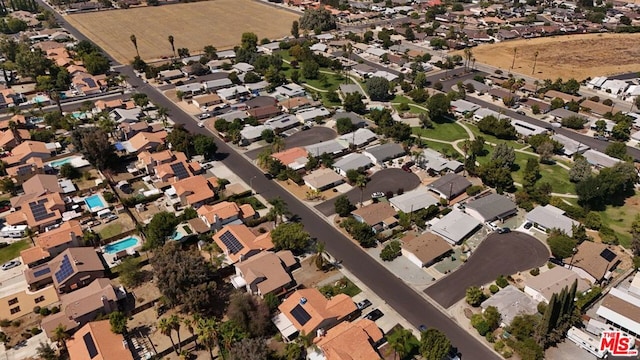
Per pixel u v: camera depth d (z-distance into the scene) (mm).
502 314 109000
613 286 121625
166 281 109312
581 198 152375
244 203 154500
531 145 193875
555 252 127875
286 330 105188
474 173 172625
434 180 169625
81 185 166625
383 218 144500
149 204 155500
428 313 113188
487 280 123375
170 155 174125
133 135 198375
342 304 110312
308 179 165125
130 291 119812
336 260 130875
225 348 99875
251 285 115938
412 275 125312
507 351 102250
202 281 112688
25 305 114875
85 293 113250
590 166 169375
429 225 144750
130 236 140375
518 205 155750
